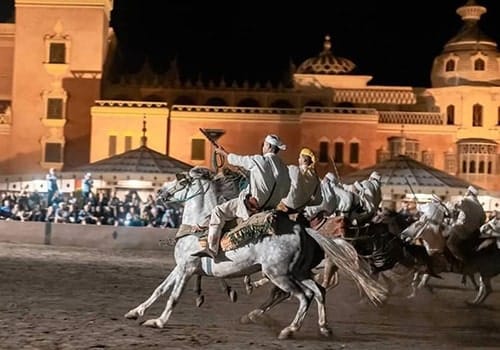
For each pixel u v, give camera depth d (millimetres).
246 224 14203
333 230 18516
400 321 17859
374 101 81875
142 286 23188
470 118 79062
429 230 21156
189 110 75938
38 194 51219
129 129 75125
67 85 78438
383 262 19109
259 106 81875
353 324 16953
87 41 78750
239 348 13133
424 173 55188
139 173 53312
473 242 21578
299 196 15219
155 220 45781
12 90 79438
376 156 75750
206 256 14523
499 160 77625
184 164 55656
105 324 15242
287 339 14148
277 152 15016
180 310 17969
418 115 78000
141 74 83688
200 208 15266
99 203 47250
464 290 26297
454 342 14930
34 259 31484
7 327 14602
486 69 81625
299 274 14211
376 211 22266
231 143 75938
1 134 78500
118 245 41562
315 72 84312
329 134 75312
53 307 17672
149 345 13141
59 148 77938
